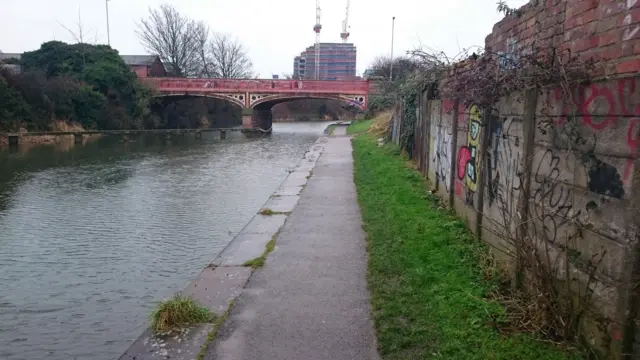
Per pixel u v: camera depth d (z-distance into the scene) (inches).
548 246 164.4
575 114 146.0
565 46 173.6
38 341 223.0
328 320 184.1
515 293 186.7
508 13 243.4
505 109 212.7
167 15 2869.1
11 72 1384.1
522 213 184.5
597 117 134.3
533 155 177.3
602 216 131.9
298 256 263.4
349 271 237.8
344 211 376.5
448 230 280.7
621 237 122.9
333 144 1055.0
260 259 257.3
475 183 266.1
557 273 158.1
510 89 202.4
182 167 821.2
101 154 1043.3
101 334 229.3
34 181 667.4
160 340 171.5
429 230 280.7
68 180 676.7
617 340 124.3
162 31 2866.6
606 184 129.9
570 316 147.7
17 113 1305.4
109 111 1696.6
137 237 385.1
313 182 524.1
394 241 272.8
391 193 412.5
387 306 189.0
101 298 269.9
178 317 184.1
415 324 172.9
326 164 685.9
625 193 121.3
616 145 125.1
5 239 381.4
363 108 1892.2
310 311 192.5
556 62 168.7
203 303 201.9
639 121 115.6
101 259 334.0
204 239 376.8
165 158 969.5
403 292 200.8
